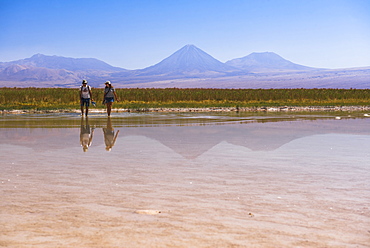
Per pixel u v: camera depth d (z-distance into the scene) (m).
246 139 10.01
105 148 8.41
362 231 3.49
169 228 3.50
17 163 6.61
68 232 3.38
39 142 9.34
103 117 19.34
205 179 5.46
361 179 5.49
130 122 15.91
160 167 6.32
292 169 6.18
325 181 5.37
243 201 4.39
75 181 5.31
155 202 4.33
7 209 4.03
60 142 9.37
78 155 7.48
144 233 3.37
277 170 6.10
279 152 7.88
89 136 10.67
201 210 4.05
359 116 20.30
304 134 11.21
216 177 5.59
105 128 13.13
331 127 13.51
